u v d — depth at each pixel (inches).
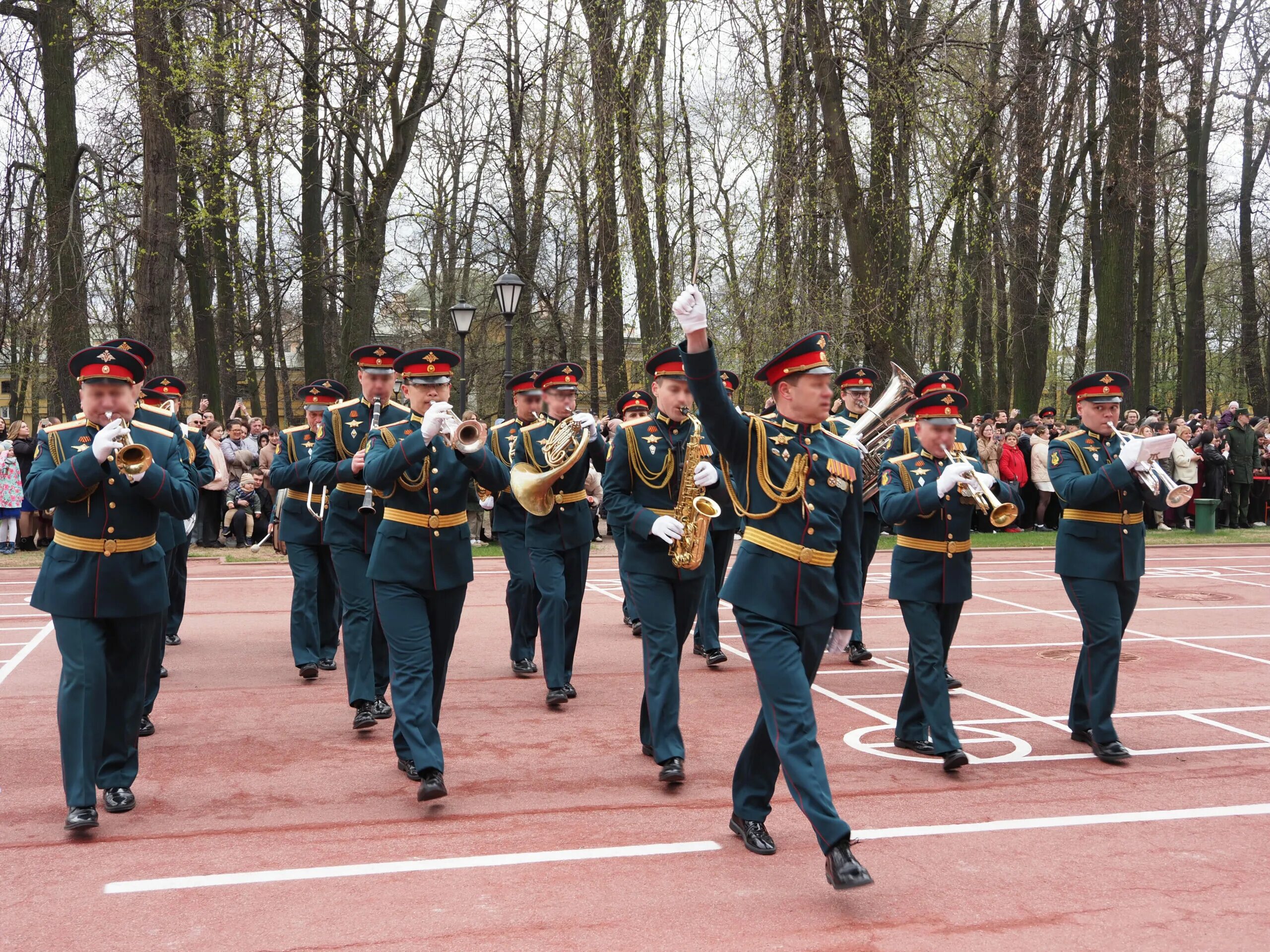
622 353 963.3
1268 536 796.0
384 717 289.9
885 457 316.8
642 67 753.6
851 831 180.7
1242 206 1267.2
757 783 191.2
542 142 966.4
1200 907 168.7
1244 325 1298.0
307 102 784.3
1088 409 269.7
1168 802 220.7
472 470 224.4
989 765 247.3
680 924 160.7
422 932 157.9
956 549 250.8
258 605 486.0
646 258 808.9
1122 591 261.7
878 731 278.2
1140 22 810.2
